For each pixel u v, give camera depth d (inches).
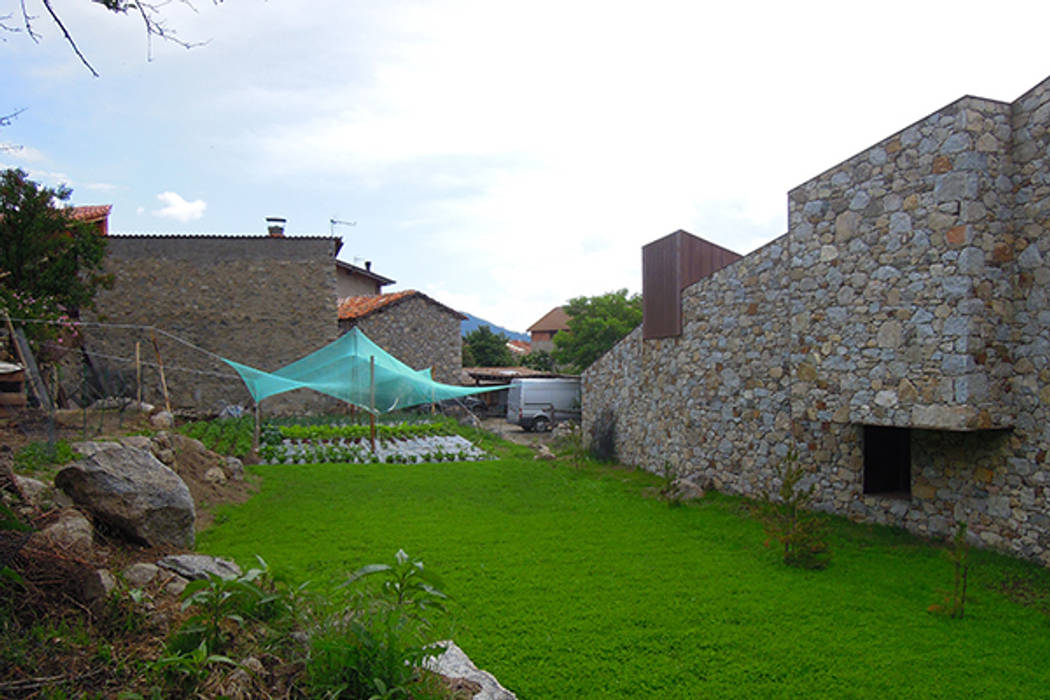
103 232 903.7
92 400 605.9
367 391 765.9
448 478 513.3
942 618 230.7
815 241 346.6
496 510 409.1
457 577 270.4
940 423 281.4
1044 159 270.2
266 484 455.2
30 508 203.5
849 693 178.7
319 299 904.3
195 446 439.5
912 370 294.5
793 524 308.2
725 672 189.6
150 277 867.4
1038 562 267.6
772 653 201.9
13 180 536.7
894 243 304.0
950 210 280.5
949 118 281.7
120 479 234.4
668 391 523.5
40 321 418.9
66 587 157.0
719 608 238.2
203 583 144.6
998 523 284.8
